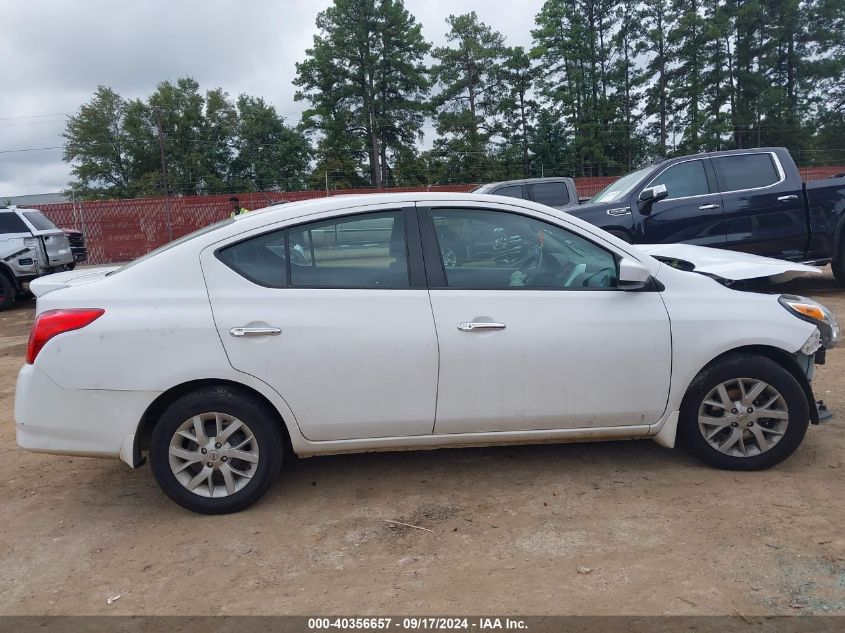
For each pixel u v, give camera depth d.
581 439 3.71
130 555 3.18
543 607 2.62
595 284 3.69
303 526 3.38
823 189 8.50
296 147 55.00
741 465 3.73
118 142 56.97
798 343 3.65
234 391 3.42
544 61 50.44
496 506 3.50
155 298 3.38
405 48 49.94
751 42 48.34
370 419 3.48
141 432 3.43
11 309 13.10
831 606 2.55
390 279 3.53
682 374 3.63
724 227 8.39
